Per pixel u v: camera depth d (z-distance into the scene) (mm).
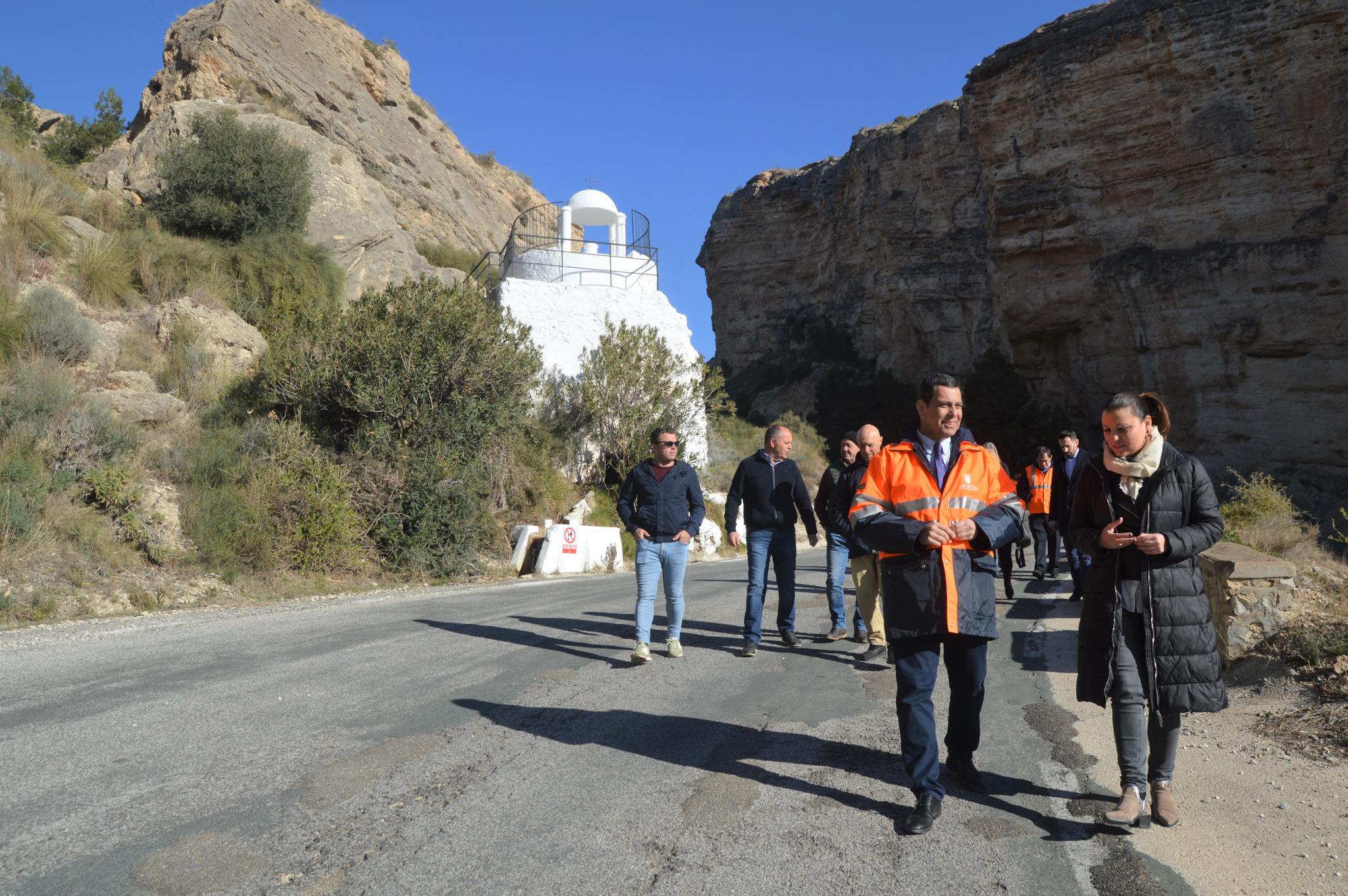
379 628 7594
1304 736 4195
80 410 11047
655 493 6285
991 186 39156
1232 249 32438
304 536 11352
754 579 6605
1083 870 2918
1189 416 34000
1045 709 4926
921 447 3598
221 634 7273
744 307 69625
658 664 6105
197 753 4027
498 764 3934
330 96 44406
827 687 5480
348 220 24453
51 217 15602
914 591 3422
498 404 14719
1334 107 30422
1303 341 31219
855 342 57844
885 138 55312
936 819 3334
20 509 9117
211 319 16141
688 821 3303
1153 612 3285
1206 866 2951
